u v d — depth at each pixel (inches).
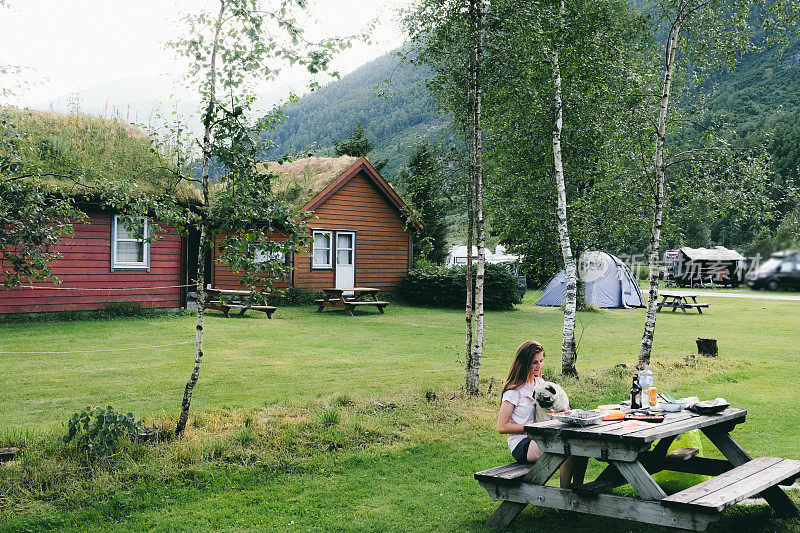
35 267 278.5
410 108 4549.7
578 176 576.7
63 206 289.3
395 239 1015.6
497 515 191.3
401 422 300.5
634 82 458.0
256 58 256.5
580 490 174.9
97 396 353.1
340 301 812.0
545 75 448.1
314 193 887.1
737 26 440.1
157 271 721.0
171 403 338.3
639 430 175.9
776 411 337.1
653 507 163.6
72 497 207.5
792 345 611.2
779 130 1018.1
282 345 553.3
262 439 265.0
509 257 1507.1
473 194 391.5
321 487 225.8
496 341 607.5
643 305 1071.6
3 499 203.6
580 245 632.4
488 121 472.1
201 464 239.1
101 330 594.6
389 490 223.0
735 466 212.2
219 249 280.4
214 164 273.1
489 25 390.9
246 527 192.2
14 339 529.7
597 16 473.4
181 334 591.5
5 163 263.3
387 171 2289.6
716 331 740.7
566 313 431.5
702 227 589.0
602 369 442.6
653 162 467.8
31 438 255.9
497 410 328.5
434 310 890.7
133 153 685.9
